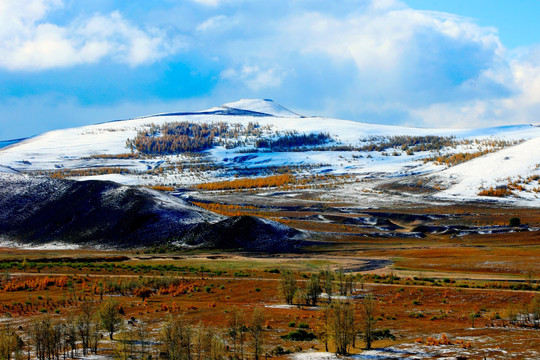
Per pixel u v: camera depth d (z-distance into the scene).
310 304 58.84
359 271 88.81
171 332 34.97
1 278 76.88
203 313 51.38
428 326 44.62
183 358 33.38
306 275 82.19
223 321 47.00
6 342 34.00
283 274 64.00
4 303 58.09
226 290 69.31
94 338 39.56
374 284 71.44
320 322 43.88
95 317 43.59
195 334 37.62
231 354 35.41
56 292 66.56
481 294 60.72
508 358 31.94
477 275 80.56
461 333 40.94
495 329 42.38
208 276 82.56
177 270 90.06
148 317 49.25
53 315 50.72
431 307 55.38
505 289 64.75
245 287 71.62
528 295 58.72
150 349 36.62
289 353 35.53
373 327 41.31
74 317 45.38
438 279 75.94
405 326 44.88
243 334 41.47
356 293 65.38
